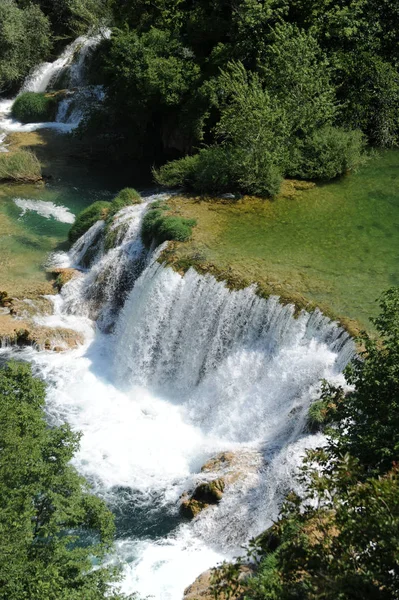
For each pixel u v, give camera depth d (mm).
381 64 44438
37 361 33000
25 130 57844
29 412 20297
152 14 53656
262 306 29922
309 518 15281
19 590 16891
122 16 55719
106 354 33906
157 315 32312
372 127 45406
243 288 30703
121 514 25047
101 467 27000
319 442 24547
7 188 47406
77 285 36844
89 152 53469
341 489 15008
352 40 44938
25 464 18906
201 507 24734
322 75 42406
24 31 65688
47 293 36875
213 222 36344
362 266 32562
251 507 24094
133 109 49281
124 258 36188
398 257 33375
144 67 47812
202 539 24078
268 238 34969
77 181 48812
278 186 39094
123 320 34219
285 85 41656
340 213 37438
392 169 42250
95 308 35938
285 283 30859
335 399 20125
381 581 12797
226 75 40938
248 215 37156
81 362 33250
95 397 31188
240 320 30391
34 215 44219
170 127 50438
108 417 29906
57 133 57125
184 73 47000
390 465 17344
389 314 19922
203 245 34094
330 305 29281
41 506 19703
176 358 31828
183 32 50375
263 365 29203
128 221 37250
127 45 48219
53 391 31219
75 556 19000
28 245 40938
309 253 33656
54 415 29766
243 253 33469
